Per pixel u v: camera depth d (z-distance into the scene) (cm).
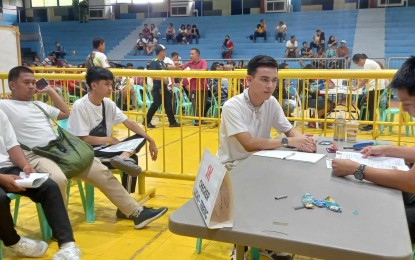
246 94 273
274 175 177
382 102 659
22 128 304
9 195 266
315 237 117
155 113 815
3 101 306
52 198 255
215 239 124
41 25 2267
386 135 646
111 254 274
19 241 265
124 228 316
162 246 286
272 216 132
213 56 1875
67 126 339
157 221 330
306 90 631
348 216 132
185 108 788
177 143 617
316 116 628
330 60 1239
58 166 284
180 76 378
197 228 125
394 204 143
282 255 259
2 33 680
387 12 1839
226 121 266
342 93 688
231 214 125
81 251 278
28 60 2130
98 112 338
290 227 124
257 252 152
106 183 302
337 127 268
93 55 765
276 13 2022
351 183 167
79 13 2295
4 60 688
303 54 1600
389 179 162
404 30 1733
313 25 1889
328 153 228
